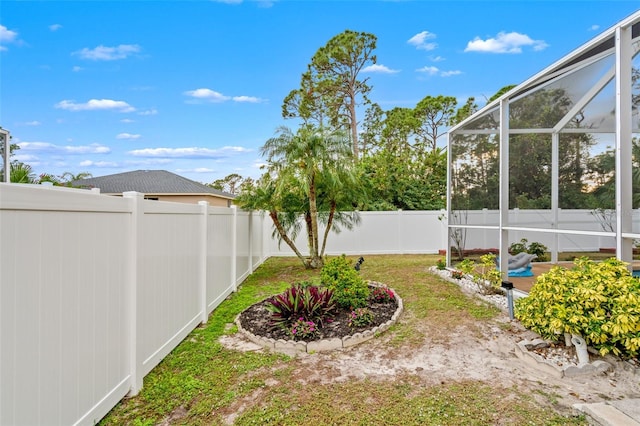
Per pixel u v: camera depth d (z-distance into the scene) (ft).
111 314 8.78
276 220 30.27
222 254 19.49
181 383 10.16
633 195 12.79
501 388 9.75
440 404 8.97
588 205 18.61
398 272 27.68
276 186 27.09
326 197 30.66
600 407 8.51
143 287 10.33
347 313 16.39
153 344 11.05
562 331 10.77
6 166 27.37
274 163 27.48
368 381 10.31
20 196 5.92
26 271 6.08
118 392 9.05
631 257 12.84
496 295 19.29
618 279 10.37
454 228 27.45
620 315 9.37
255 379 10.44
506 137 20.48
